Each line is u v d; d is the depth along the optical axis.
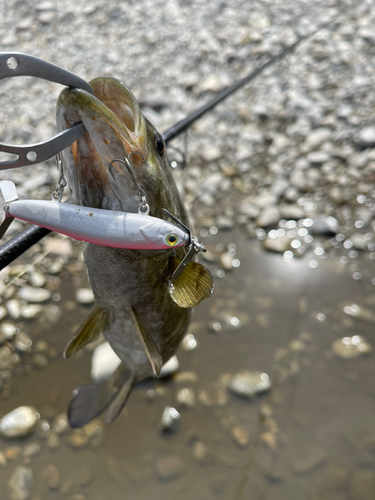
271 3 1.06
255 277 0.62
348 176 0.75
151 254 0.24
